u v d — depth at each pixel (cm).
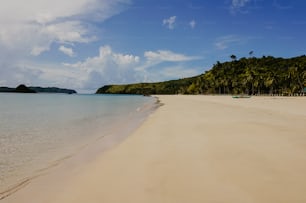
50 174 990
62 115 3506
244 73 15538
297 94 11575
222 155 1115
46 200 754
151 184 828
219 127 1912
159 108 4416
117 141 1623
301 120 2312
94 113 3847
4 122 2684
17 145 1547
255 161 1014
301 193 725
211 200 698
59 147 1490
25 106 5588
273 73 13050
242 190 752
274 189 753
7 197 784
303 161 1004
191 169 949
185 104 5688
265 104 5091
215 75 16775
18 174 1002
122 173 951
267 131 1689
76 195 778
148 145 1391
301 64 12394
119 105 6291
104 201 726
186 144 1356
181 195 737
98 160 1147
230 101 6800
